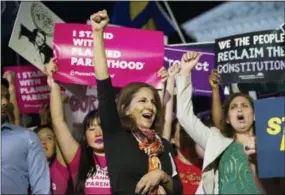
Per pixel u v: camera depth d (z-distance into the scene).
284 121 3.76
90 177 4.08
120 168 2.76
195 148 4.23
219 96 4.12
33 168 3.53
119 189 2.75
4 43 4.59
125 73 3.89
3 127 3.54
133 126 2.90
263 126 3.79
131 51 3.90
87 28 3.91
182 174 4.21
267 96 4.42
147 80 3.90
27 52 4.09
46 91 4.29
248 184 3.79
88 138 4.09
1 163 3.48
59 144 4.06
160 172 2.78
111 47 3.89
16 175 3.50
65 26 3.90
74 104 4.25
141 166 2.78
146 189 2.75
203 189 3.88
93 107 4.25
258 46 3.96
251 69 3.96
